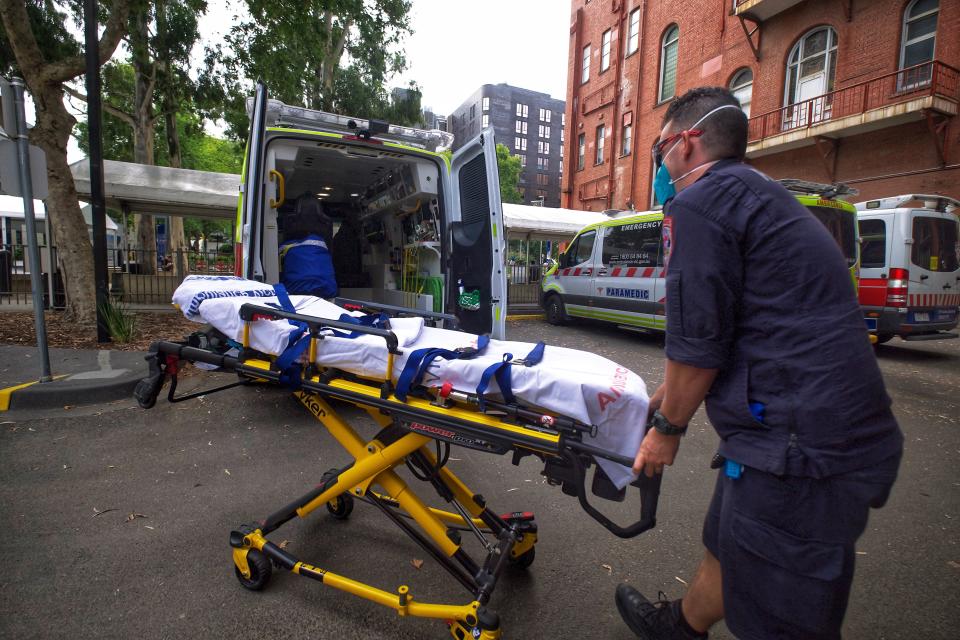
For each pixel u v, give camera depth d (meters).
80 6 11.95
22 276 12.14
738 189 1.38
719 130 1.54
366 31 17.47
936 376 6.97
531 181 90.88
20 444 3.90
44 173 4.80
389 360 2.08
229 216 12.04
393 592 2.39
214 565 2.55
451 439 2.03
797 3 14.64
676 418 1.46
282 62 12.22
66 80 7.18
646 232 8.77
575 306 10.50
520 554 2.55
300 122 4.91
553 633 2.19
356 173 5.84
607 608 2.35
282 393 5.28
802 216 1.35
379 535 2.86
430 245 5.29
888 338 8.67
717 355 1.36
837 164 14.10
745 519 1.39
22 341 6.71
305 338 2.24
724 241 1.36
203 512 3.04
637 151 21.14
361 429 4.55
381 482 2.25
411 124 19.45
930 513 3.29
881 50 12.98
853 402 1.28
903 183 12.78
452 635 2.11
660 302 8.40
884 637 2.21
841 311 1.31
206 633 2.10
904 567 2.71
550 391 1.88
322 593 2.37
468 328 4.89
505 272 4.64
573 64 24.91
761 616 1.41
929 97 11.55
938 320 8.28
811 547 1.31
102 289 6.69
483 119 86.62
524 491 3.47
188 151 26.14
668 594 2.45
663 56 19.83
